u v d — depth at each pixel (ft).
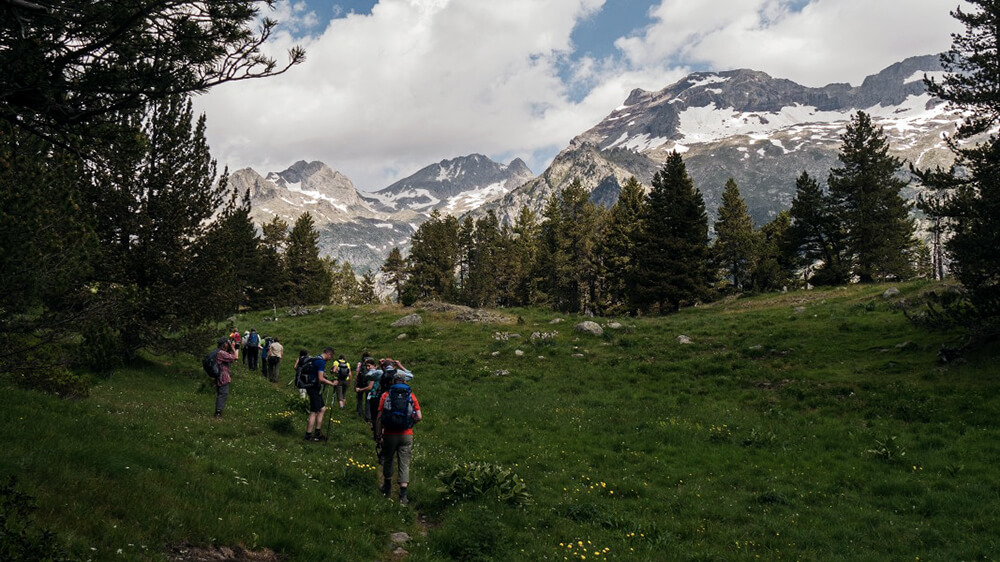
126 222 72.90
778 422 63.87
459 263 320.91
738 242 223.92
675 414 68.85
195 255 80.07
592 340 115.75
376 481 36.99
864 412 64.18
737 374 84.58
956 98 77.36
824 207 195.62
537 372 95.81
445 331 135.23
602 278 238.27
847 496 43.52
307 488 32.27
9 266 33.01
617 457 53.16
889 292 120.78
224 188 82.84
